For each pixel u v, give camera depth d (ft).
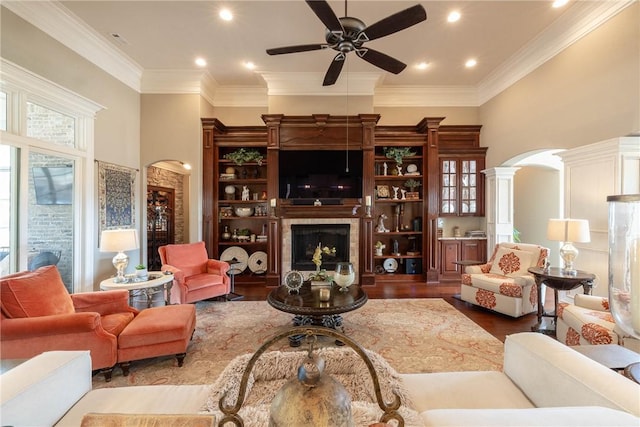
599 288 10.18
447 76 16.20
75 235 11.65
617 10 9.65
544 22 11.37
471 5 10.34
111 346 6.94
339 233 16.33
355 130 16.11
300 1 10.09
